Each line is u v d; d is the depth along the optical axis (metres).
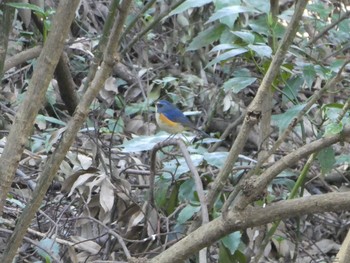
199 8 12.35
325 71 8.07
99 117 10.63
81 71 12.10
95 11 13.55
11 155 4.93
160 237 8.09
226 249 7.61
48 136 9.51
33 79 4.79
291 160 4.98
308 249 9.72
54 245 7.43
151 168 7.72
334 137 5.09
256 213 4.94
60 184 9.52
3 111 10.99
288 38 4.93
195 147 9.35
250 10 7.84
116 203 8.31
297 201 4.87
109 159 8.16
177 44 12.91
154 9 12.89
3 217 8.48
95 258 8.02
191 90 12.13
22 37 11.30
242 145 5.47
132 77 12.48
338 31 9.85
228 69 12.06
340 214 10.91
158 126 10.93
